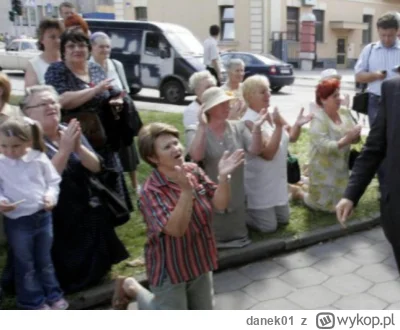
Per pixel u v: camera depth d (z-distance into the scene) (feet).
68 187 12.42
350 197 9.24
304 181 20.24
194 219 9.70
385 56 20.06
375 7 116.98
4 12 173.17
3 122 11.13
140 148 9.64
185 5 96.78
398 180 8.48
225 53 63.31
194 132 15.40
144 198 9.62
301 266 14.98
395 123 8.54
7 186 11.03
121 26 52.65
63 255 12.49
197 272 9.82
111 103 14.89
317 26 105.19
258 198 16.11
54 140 12.45
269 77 60.49
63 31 15.57
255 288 13.66
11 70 79.71
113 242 13.00
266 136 16.05
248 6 91.81
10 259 12.19
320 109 18.20
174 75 49.93
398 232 8.59
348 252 15.93
